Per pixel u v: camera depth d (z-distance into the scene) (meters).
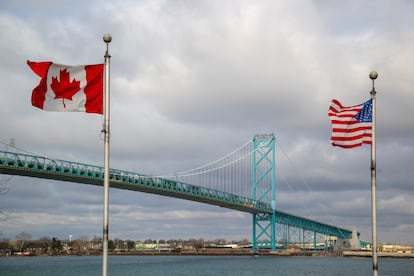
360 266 164.12
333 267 155.50
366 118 40.81
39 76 35.34
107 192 35.34
